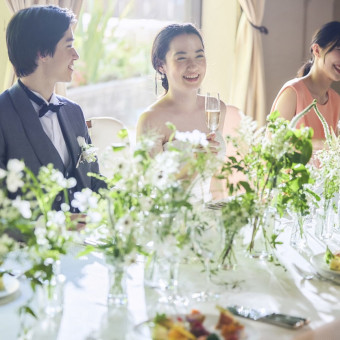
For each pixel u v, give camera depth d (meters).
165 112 3.34
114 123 3.42
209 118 2.58
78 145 2.95
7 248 1.48
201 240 1.73
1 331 1.46
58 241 1.55
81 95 5.16
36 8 2.77
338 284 1.86
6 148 2.77
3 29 3.97
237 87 5.29
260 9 5.22
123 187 1.67
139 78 5.23
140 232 1.65
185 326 1.42
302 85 3.78
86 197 1.60
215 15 5.28
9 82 3.91
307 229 2.46
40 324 1.50
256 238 2.05
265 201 2.04
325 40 3.68
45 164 2.78
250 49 5.22
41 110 2.84
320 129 3.79
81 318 1.56
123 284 1.64
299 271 1.96
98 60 5.14
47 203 1.61
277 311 1.64
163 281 1.74
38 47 2.75
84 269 1.93
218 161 1.79
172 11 5.19
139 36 5.16
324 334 1.54
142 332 1.46
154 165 1.66
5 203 1.48
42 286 1.53
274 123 2.10
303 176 2.09
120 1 5.09
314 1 5.90
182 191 1.67
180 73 3.21
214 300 1.70
